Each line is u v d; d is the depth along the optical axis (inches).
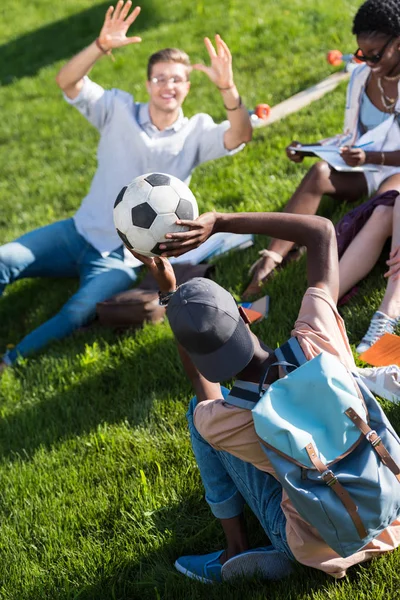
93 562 113.7
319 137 233.8
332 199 186.1
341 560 91.2
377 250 149.3
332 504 78.8
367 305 147.0
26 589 112.7
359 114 169.9
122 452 135.5
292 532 88.4
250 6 393.7
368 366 135.0
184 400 143.4
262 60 328.5
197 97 315.3
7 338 206.4
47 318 202.7
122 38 176.7
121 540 116.5
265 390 84.0
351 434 80.8
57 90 397.1
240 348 80.5
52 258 194.9
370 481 79.6
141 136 183.2
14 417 159.6
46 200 274.8
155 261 101.3
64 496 129.2
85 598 109.0
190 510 119.4
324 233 94.3
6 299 218.4
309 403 81.0
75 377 164.9
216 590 100.6
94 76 374.3
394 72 159.9
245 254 182.9
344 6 356.8
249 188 217.9
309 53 320.8
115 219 122.3
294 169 221.5
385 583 93.7
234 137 178.2
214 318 78.5
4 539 123.7
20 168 312.8
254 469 95.7
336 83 279.7
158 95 180.4
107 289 184.1
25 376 173.9
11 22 524.1
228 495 102.6
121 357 166.7
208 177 234.8
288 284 161.6
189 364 101.0
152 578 108.3
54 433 147.9
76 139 329.1
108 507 124.2
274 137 247.8
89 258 190.5
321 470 78.7
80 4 516.7
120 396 152.8
